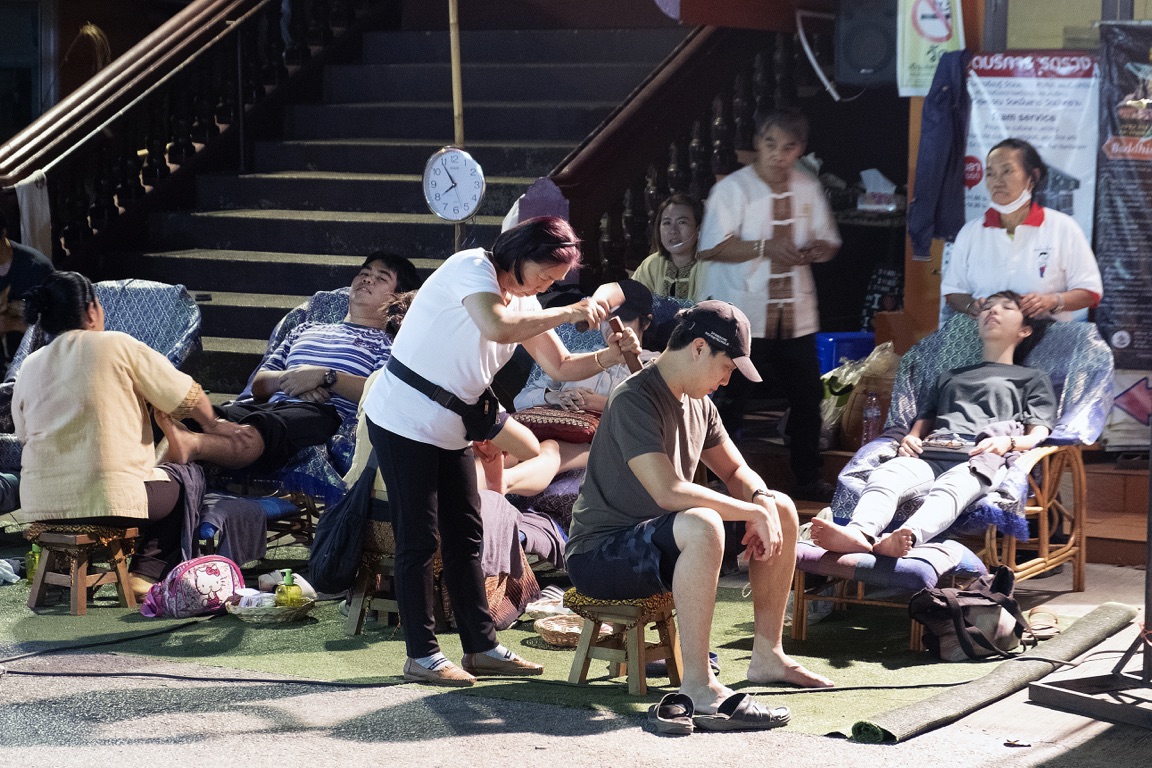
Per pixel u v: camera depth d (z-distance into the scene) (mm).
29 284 19047
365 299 16531
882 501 13414
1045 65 16000
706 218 17891
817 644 12828
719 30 20125
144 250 23500
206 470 15391
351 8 27672
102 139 22812
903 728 9945
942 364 15766
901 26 17828
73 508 13508
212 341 20953
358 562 12812
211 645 12656
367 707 10766
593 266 18891
